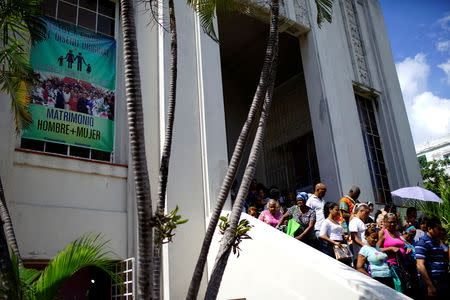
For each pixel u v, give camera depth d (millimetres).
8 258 3422
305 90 13016
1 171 5758
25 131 6414
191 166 7219
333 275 4914
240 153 4215
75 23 7500
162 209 3893
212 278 3805
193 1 5453
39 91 6723
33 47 6820
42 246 5875
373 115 12594
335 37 11883
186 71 7773
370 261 5637
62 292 6285
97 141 7152
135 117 3506
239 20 11703
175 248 6543
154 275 3604
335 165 10086
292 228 6625
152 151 7121
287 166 12898
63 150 6766
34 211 5953
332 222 6547
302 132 12703
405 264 6102
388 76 13086
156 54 7816
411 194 8680
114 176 6910
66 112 6938
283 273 5500
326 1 6375
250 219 6430
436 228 5859
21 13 5297
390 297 4391
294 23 10844
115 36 7969
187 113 7496
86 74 7352
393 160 12164
